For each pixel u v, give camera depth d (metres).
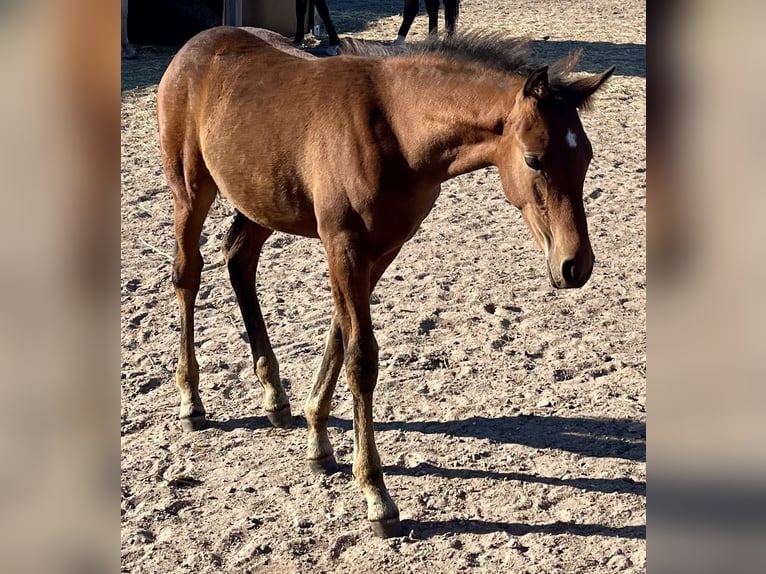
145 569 3.35
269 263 6.43
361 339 3.45
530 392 4.68
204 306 5.70
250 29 4.46
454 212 7.54
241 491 3.87
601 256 6.59
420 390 4.68
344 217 3.40
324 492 3.86
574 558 3.38
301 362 4.98
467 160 3.32
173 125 4.18
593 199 7.82
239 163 3.78
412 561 3.39
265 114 3.69
